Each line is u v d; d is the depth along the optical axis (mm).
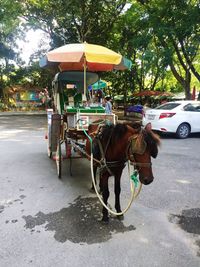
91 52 6027
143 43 16812
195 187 5977
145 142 3477
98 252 3562
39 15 22156
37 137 12242
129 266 3299
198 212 4766
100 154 4398
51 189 5809
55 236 3943
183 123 12141
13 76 32500
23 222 4348
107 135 4191
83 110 5938
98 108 6082
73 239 3869
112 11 21078
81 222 4367
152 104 27359
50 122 7402
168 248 3674
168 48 16109
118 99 31812
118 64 6906
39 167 7438
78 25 21266
